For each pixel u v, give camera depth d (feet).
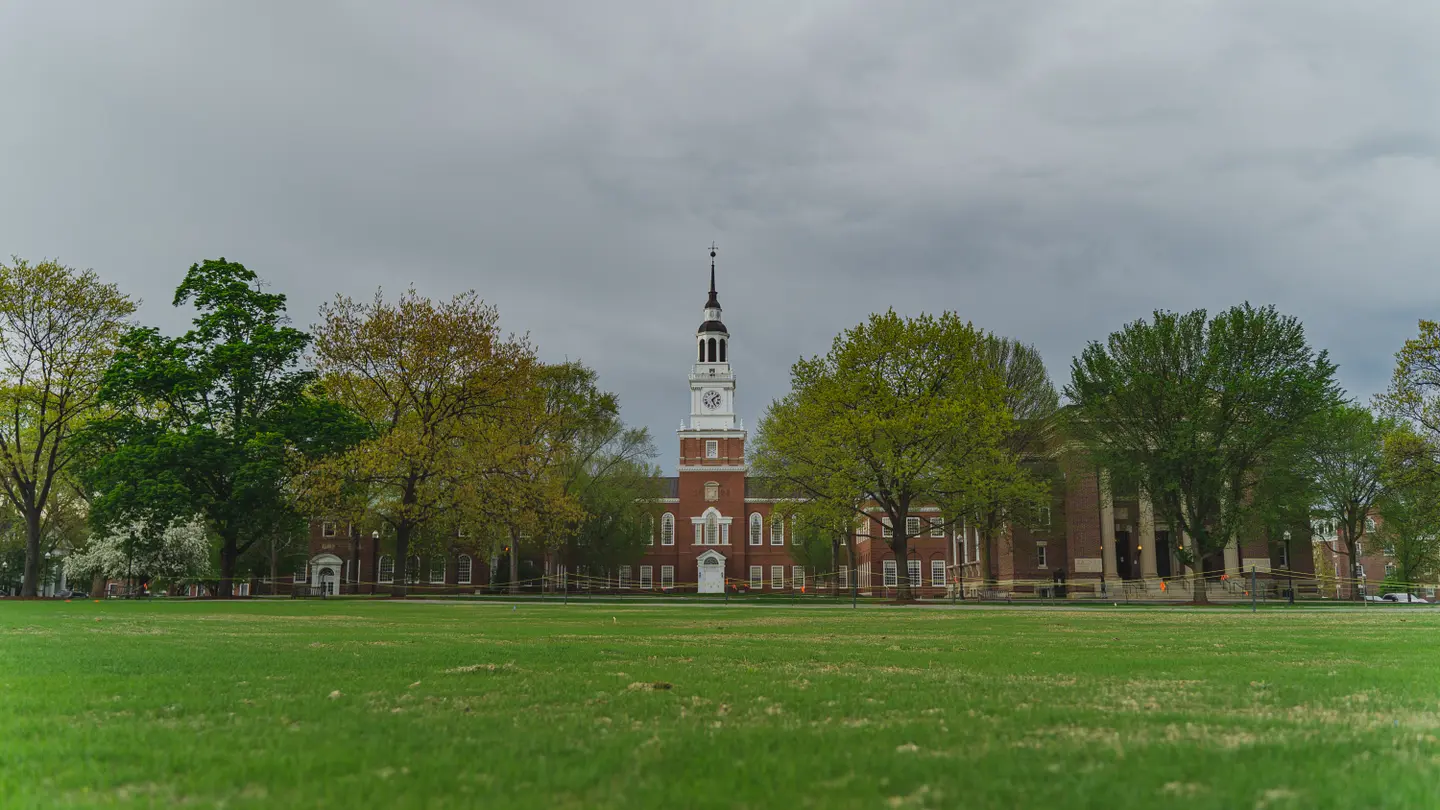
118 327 168.96
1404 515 208.74
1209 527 185.47
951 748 19.95
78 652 42.52
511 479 165.07
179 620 78.28
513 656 42.01
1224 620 91.45
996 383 172.35
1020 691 29.96
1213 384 168.04
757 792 15.76
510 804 14.99
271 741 20.31
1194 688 30.76
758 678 33.71
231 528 170.09
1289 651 47.37
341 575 293.02
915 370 171.42
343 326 165.07
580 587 321.93
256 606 118.62
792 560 348.18
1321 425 180.24
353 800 15.19
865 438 162.71
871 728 22.35
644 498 279.49
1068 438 195.21
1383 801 15.10
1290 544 222.89
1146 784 16.19
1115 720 23.58
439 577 307.99
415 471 159.22
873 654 44.96
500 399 168.96
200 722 22.99
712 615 101.60
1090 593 212.64
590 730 22.00
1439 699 27.94
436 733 21.33
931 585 337.11
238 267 174.29
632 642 53.21
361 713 24.58
